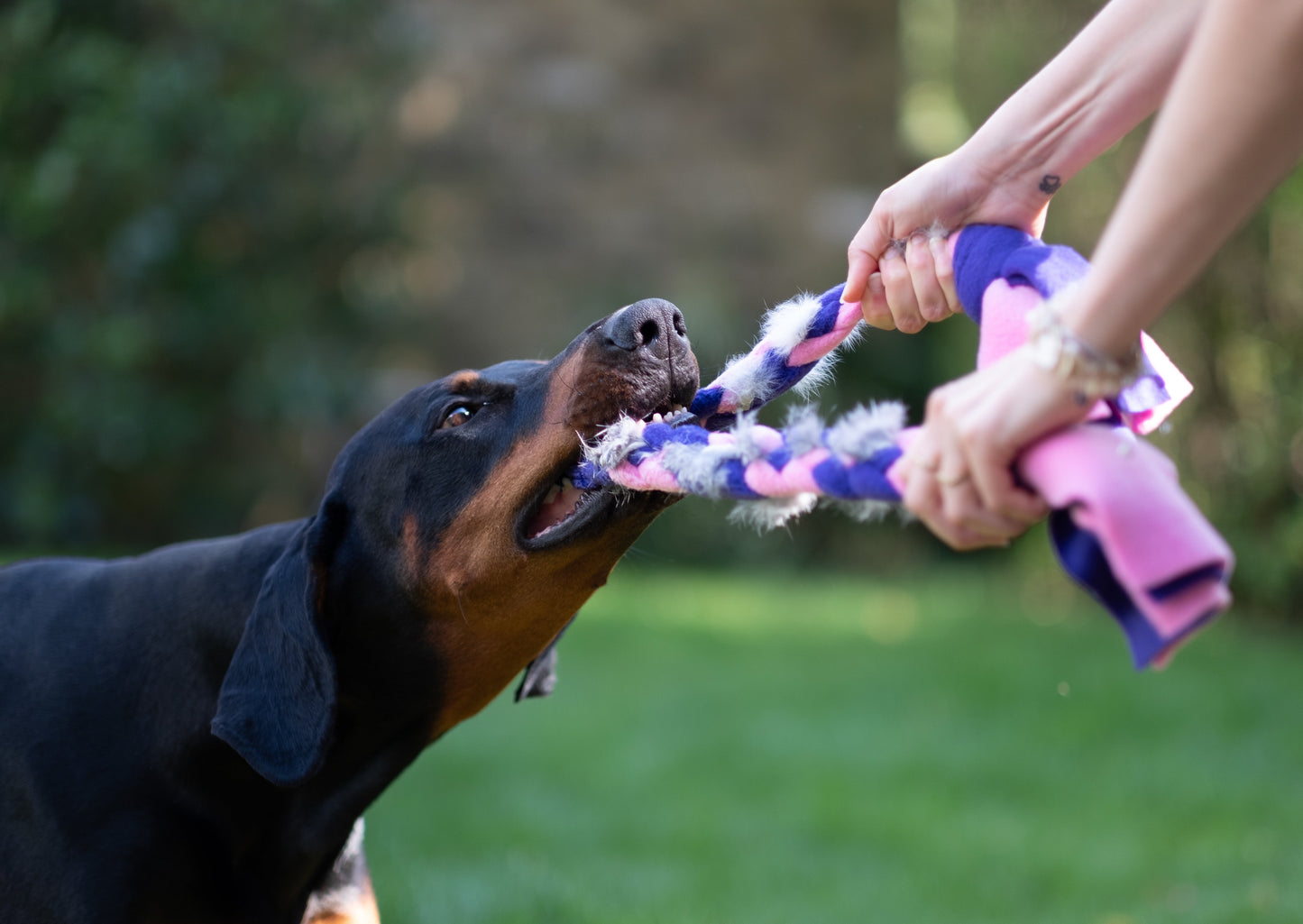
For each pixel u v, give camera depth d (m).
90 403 9.78
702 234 13.15
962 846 5.33
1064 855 5.22
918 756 6.54
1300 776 6.24
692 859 5.18
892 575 12.92
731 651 8.67
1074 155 2.19
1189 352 9.84
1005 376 1.62
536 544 2.79
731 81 13.27
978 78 11.81
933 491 1.70
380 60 11.16
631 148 13.06
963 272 2.17
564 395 2.79
